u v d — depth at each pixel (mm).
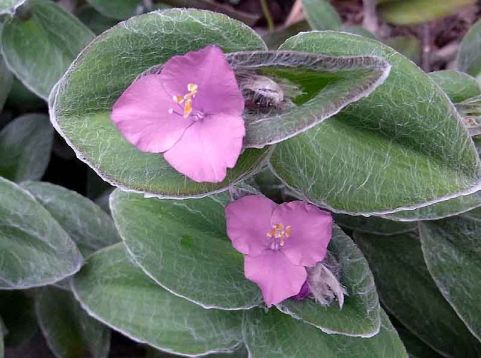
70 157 187
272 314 127
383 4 183
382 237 148
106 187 178
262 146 95
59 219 153
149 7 170
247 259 115
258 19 201
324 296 116
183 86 93
